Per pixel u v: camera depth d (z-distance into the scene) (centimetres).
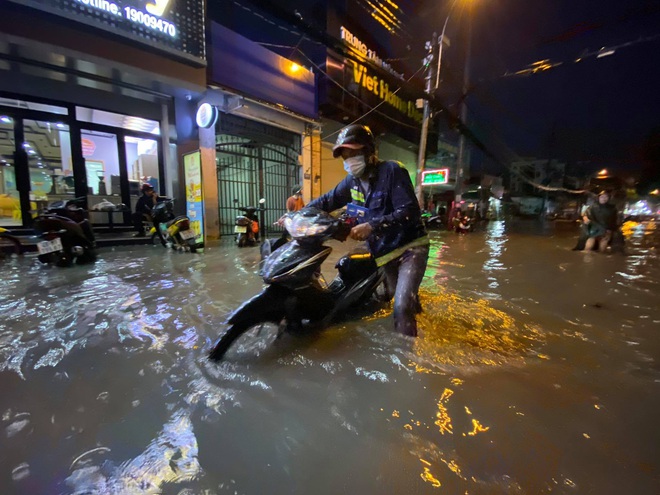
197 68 785
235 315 202
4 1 546
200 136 844
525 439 136
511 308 310
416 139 1697
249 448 131
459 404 159
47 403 159
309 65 1147
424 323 266
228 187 1021
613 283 416
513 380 181
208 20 812
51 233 493
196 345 225
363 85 1286
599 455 127
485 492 111
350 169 243
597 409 156
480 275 466
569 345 227
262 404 159
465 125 1364
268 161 1088
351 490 112
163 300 330
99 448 130
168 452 129
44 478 116
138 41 678
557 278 446
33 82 693
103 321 270
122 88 762
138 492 111
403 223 229
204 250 709
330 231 214
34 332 246
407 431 140
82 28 621
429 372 189
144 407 156
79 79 712
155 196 819
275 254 224
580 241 753
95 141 824
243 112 917
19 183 705
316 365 197
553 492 111
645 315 291
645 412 154
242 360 203
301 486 113
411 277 244
